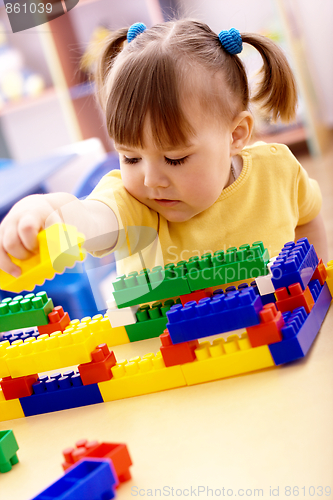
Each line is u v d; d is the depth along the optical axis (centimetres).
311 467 33
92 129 305
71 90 300
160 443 42
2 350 55
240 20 294
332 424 37
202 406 46
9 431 44
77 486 32
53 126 320
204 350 50
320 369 46
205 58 71
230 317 48
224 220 86
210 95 70
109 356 54
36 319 57
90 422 49
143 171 71
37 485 40
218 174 74
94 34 282
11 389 55
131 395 52
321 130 309
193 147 68
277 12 253
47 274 49
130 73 66
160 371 51
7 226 49
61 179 196
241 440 39
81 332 53
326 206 140
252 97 87
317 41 335
